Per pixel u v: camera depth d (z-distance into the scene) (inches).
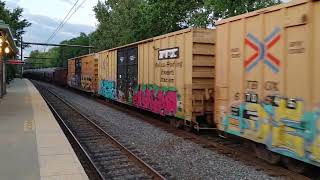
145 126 644.7
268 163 385.1
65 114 844.6
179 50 582.6
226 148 455.5
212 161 403.2
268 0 786.8
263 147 388.2
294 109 315.0
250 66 382.6
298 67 311.0
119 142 503.8
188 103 552.7
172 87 609.3
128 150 439.5
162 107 650.8
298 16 311.4
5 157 367.6
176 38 593.9
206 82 552.7
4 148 408.5
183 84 568.7
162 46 649.6
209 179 341.7
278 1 792.3
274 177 341.1
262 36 361.1
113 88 995.3
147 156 432.1
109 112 864.9
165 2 1152.8
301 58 307.6
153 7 1176.8
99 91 1190.3
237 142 503.5
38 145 424.8
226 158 414.3
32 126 568.1
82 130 618.5
